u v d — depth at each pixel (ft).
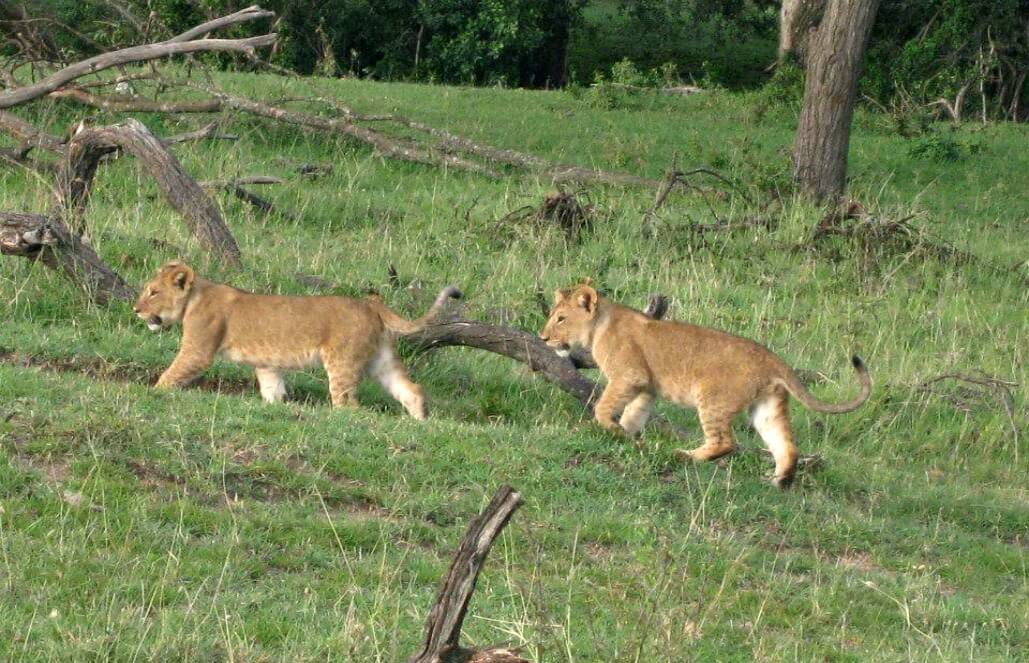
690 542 35.60
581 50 179.11
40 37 83.97
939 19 150.10
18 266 48.60
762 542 37.73
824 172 86.17
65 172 55.42
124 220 59.36
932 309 66.59
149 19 88.22
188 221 55.16
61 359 42.34
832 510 40.91
